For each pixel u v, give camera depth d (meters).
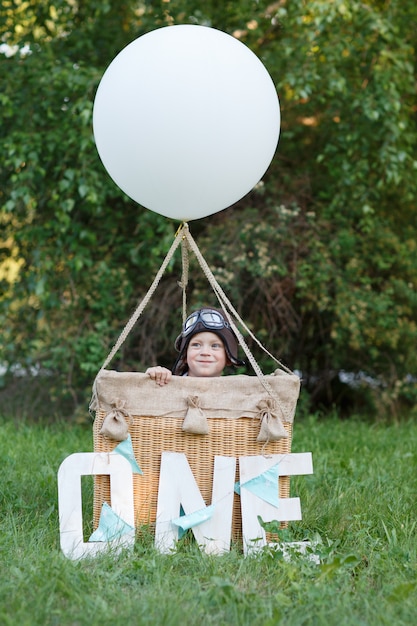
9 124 7.02
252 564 3.19
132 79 3.24
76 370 7.35
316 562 3.28
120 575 3.06
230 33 7.38
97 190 6.75
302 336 8.08
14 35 7.01
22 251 7.40
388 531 3.71
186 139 3.21
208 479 3.51
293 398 3.55
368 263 7.86
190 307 7.41
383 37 6.94
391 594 2.88
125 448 3.46
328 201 7.79
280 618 2.68
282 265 7.21
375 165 7.18
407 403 8.44
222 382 3.54
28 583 2.92
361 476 4.75
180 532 3.44
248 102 3.27
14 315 7.45
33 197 6.68
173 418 3.50
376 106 6.76
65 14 7.23
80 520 3.38
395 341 7.58
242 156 3.33
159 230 6.77
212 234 7.36
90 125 6.58
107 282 7.12
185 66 3.20
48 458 5.10
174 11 7.14
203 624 2.64
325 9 6.23
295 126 7.71
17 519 3.76
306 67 6.77
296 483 4.41
